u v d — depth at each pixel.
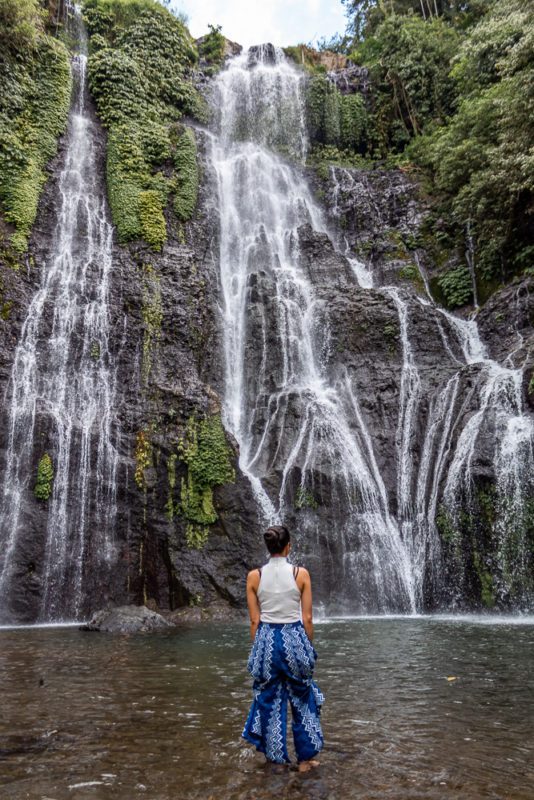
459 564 14.93
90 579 15.04
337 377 20.09
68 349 18.31
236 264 24.33
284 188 27.80
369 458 17.77
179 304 20.33
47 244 20.44
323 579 15.34
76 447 16.16
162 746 4.13
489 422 15.77
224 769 3.68
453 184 24.34
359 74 33.12
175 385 18.47
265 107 31.23
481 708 5.05
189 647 8.94
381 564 15.91
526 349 17.77
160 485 16.31
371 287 24.44
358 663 7.26
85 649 8.80
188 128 25.77
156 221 22.09
